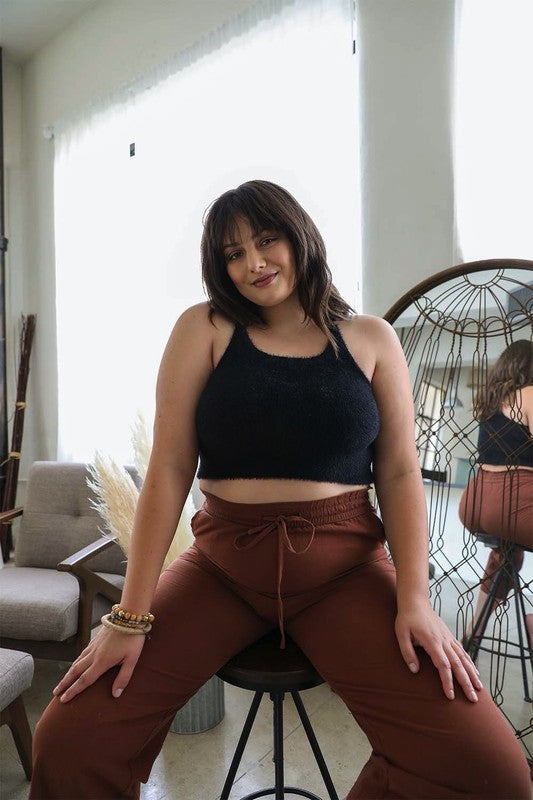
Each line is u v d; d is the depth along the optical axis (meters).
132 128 2.67
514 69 1.54
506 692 1.44
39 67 3.30
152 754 0.86
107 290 2.78
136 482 2.13
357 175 1.88
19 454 3.27
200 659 0.88
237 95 2.20
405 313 1.62
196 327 1.00
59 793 0.78
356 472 0.96
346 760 1.45
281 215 0.95
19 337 3.47
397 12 1.73
